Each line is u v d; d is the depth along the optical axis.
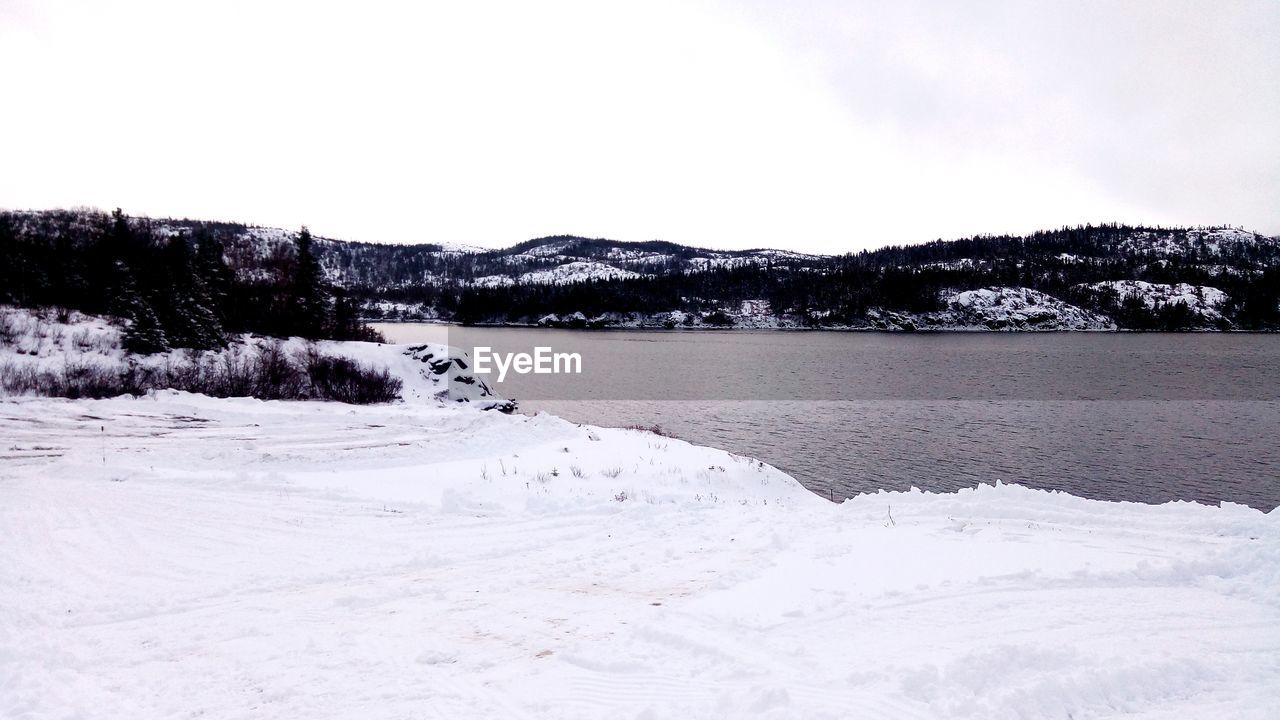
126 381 27.44
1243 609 5.91
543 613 6.81
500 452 18.94
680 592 7.39
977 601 6.36
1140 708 4.31
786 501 15.87
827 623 6.07
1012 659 4.85
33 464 14.38
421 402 35.62
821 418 39.88
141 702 4.92
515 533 10.34
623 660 5.47
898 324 176.12
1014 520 9.50
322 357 36.59
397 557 9.06
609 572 8.30
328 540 9.88
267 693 5.04
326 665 5.55
